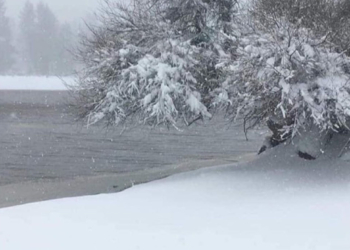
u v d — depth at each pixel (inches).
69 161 904.9
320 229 348.5
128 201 443.5
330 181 472.4
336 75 479.8
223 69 530.3
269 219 374.6
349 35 503.8
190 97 547.8
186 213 398.0
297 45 475.8
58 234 350.0
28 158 937.5
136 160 911.7
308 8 510.9
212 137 1243.8
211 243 326.0
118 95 564.1
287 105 478.3
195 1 585.3
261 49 471.8
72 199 462.0
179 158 924.6
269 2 523.5
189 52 565.3
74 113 655.1
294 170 518.3
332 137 544.1
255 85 480.1
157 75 535.2
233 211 399.2
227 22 590.2
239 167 569.9
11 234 352.2
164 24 581.6
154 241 331.9
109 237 341.4
